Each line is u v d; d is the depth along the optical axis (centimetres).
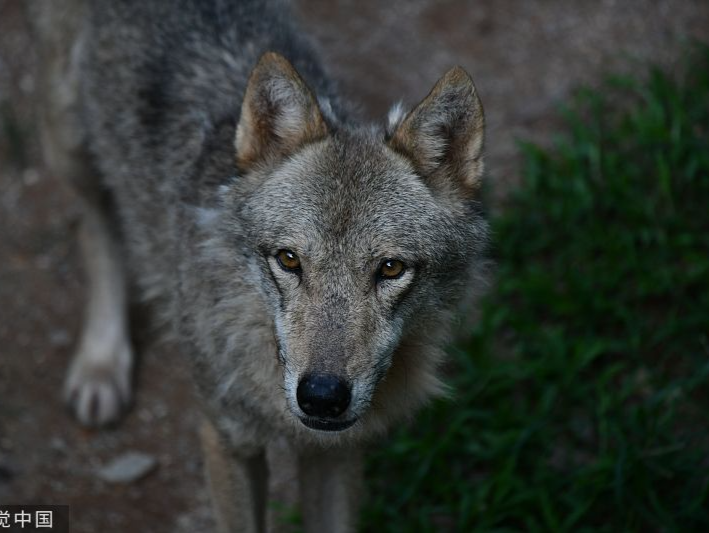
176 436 1117
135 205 994
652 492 954
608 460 978
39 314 1217
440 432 1068
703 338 1055
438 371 877
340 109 893
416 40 1477
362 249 701
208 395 843
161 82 972
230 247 774
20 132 1376
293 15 1116
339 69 1437
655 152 1260
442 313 790
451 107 741
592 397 1077
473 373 1092
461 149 758
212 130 870
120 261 1182
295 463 1021
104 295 1167
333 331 681
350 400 675
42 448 1093
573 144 1332
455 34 1484
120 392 1138
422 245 725
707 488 934
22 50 1473
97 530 1020
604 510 986
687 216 1217
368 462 1045
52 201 1330
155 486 1067
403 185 732
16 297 1227
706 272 1132
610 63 1417
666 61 1401
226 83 941
